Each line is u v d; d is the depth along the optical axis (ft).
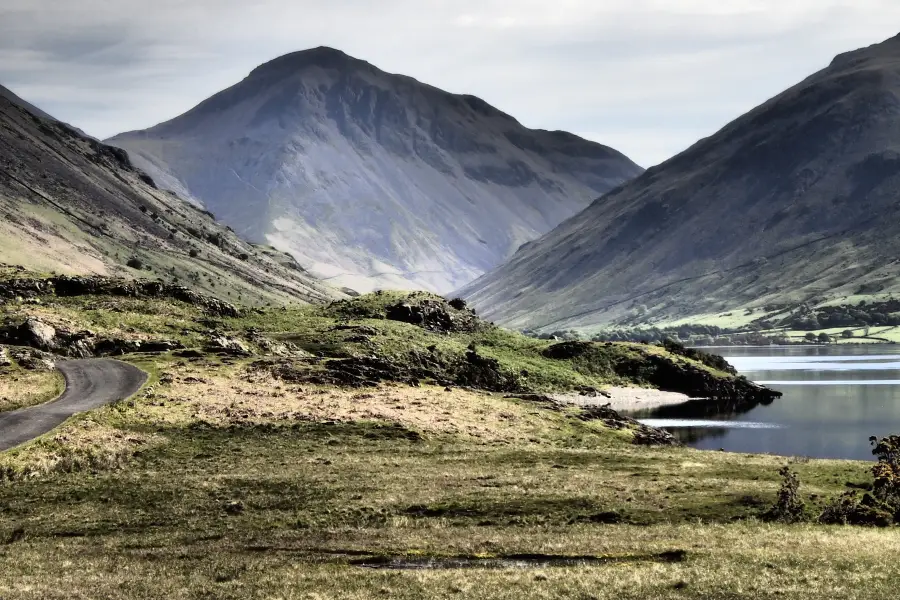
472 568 132.57
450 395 366.22
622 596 116.16
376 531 160.04
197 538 158.51
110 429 254.88
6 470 212.23
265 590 120.37
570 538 151.64
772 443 392.06
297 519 172.65
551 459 243.60
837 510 175.22
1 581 127.03
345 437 272.31
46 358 354.95
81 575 130.62
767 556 135.95
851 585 120.26
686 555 138.31
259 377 346.74
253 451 247.29
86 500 192.95
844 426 454.81
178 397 301.63
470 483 204.64
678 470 225.15
